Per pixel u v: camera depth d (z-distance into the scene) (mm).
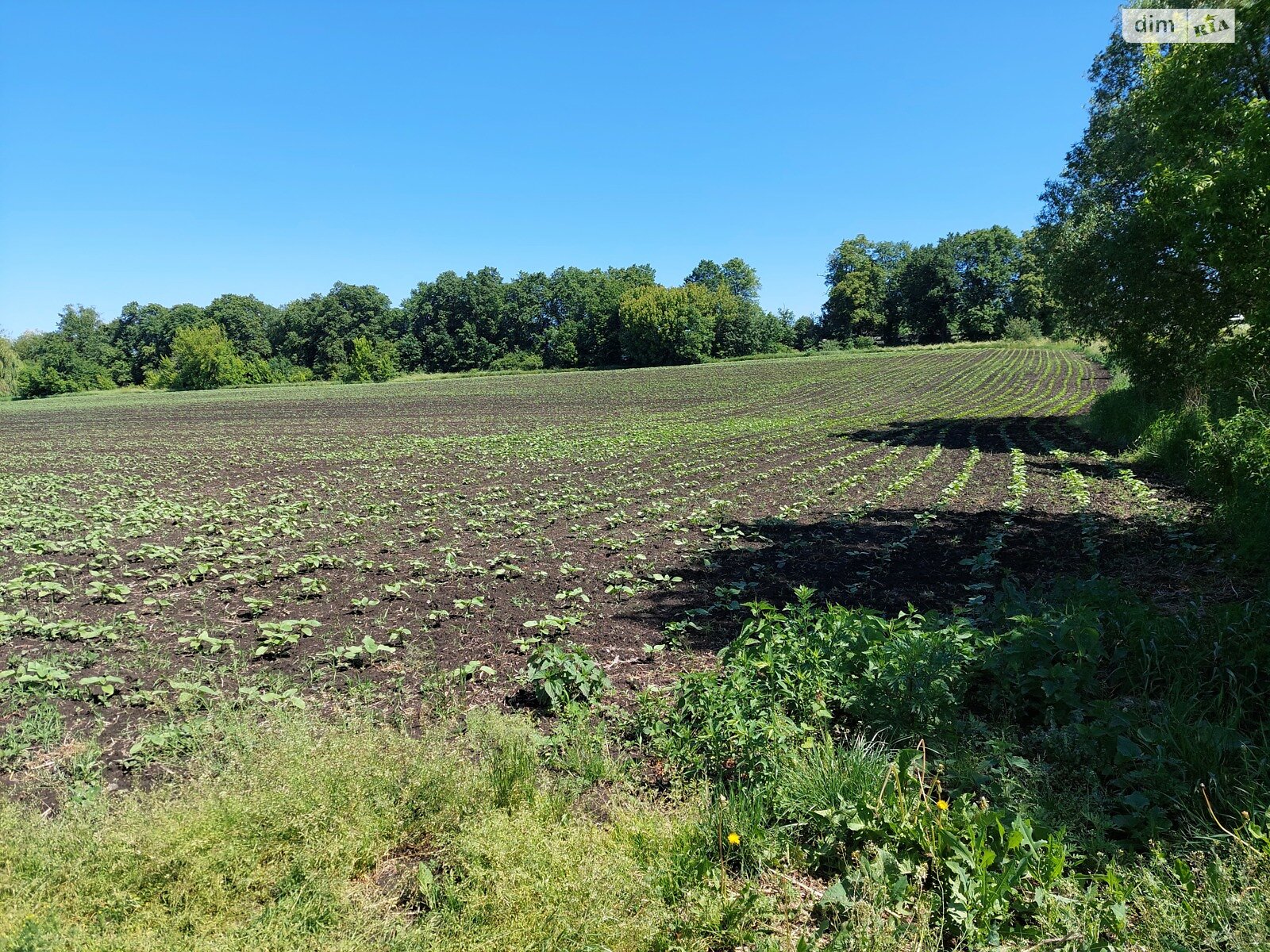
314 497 14891
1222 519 9195
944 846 3414
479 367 110250
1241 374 11211
